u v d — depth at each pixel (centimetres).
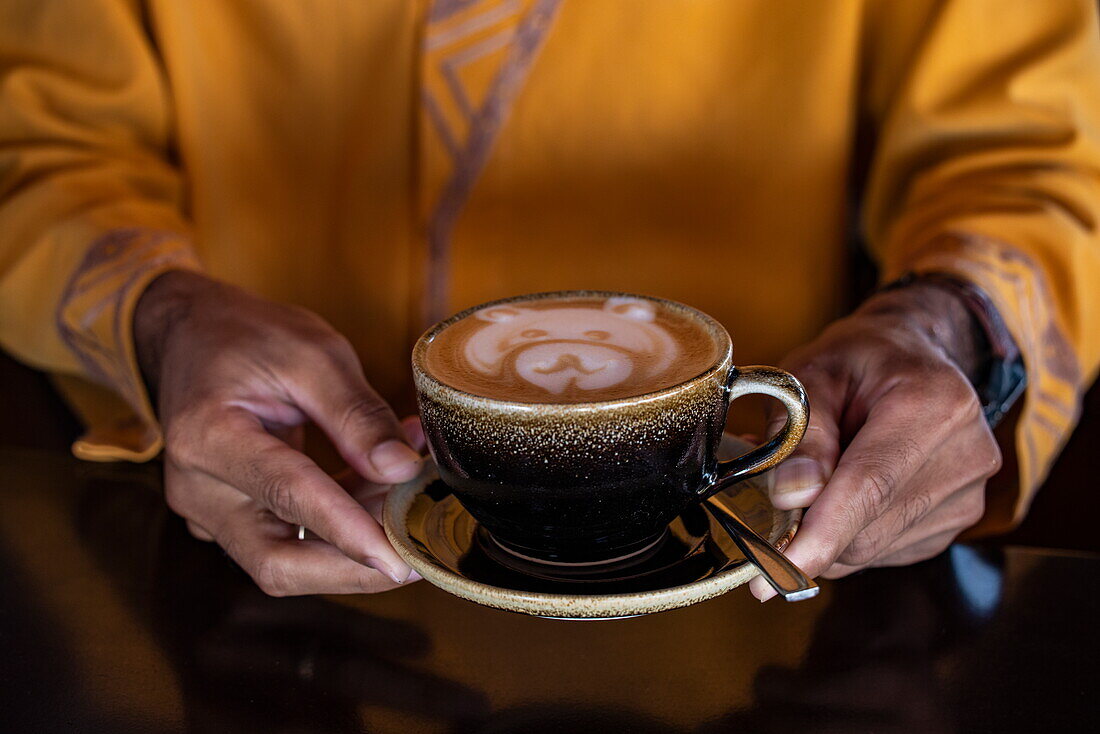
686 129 79
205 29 83
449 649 50
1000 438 67
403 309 86
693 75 78
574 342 48
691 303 82
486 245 82
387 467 52
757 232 81
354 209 85
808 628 50
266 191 86
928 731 45
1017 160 74
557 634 50
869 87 83
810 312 82
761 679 47
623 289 82
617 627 51
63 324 69
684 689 47
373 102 82
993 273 64
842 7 76
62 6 82
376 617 52
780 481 49
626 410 44
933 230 69
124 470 65
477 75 78
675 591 44
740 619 51
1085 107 74
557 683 48
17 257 72
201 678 48
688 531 50
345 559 51
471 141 79
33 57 83
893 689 47
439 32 78
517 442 44
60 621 52
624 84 78
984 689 47
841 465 50
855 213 90
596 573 48
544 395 45
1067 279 67
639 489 45
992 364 62
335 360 56
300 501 50
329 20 81
